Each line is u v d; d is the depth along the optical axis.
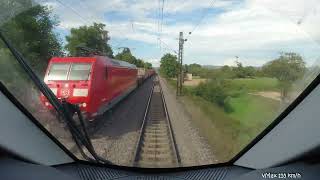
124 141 14.34
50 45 19.81
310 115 4.47
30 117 4.53
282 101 5.62
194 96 36.38
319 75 4.43
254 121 16.84
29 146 4.24
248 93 26.92
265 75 21.48
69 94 16.02
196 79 61.00
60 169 4.41
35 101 5.82
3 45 4.32
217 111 24.22
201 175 4.49
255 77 28.75
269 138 4.80
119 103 28.38
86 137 5.07
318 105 4.46
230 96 27.97
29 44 16.28
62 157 4.68
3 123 4.14
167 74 83.50
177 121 20.88
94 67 16.78
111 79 20.55
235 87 29.50
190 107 27.89
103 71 18.12
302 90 4.57
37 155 4.24
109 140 14.41
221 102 28.44
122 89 26.94
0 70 4.63
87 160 4.98
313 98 4.53
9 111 4.34
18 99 4.74
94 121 17.12
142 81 62.22
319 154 4.05
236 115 21.67
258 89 24.58
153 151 12.76
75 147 9.60
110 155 11.92
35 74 4.41
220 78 33.69
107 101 19.58
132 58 45.88
